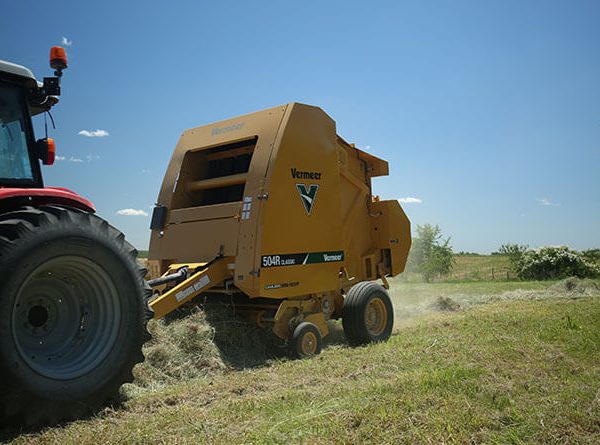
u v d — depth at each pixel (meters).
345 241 7.95
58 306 3.99
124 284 4.09
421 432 3.11
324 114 7.16
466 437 3.03
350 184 8.19
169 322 6.31
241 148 7.23
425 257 28.67
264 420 3.62
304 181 6.69
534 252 26.77
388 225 8.52
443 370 4.58
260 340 6.72
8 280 3.41
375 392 4.06
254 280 6.07
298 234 6.57
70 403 3.70
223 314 6.59
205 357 5.69
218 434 3.35
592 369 4.62
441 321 8.70
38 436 3.40
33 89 4.58
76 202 4.25
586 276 25.58
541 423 3.18
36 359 3.73
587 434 3.06
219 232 6.54
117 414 3.90
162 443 3.21
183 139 7.65
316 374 5.19
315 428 3.31
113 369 3.98
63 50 4.60
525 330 6.98
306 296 6.94
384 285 8.58
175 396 4.38
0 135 4.19
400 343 6.75
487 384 4.08
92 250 3.91
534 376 4.40
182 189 7.41
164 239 7.25
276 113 6.72
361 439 3.08
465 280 28.30
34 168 4.33
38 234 3.60
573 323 7.00
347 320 7.12
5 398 3.38
